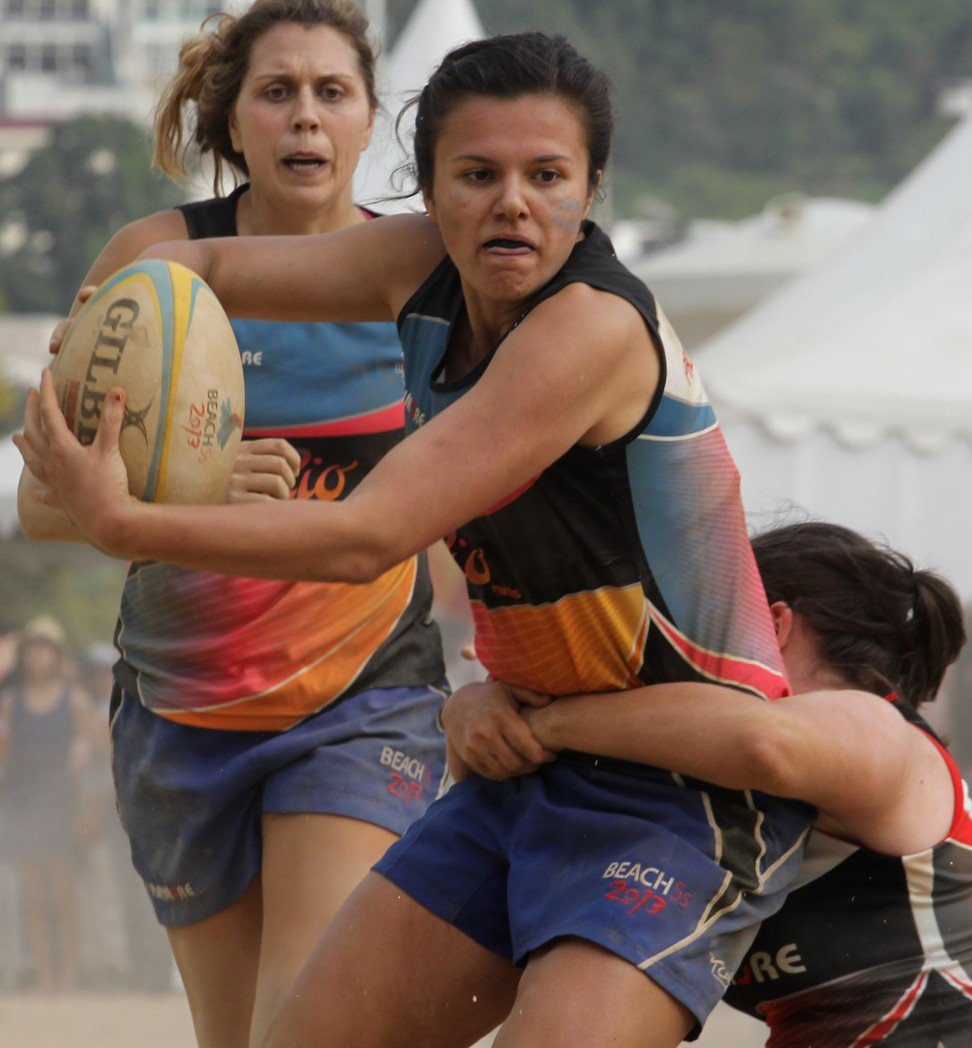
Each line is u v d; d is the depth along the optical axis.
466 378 9.71
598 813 10.27
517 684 10.79
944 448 32.41
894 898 10.60
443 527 8.92
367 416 13.17
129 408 9.67
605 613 9.97
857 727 10.09
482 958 10.66
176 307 9.98
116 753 13.74
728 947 10.05
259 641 12.96
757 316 37.12
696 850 10.00
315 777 12.81
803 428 32.28
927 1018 10.59
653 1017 9.61
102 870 31.77
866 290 35.72
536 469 9.12
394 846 11.09
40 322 138.75
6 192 179.38
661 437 9.58
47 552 54.78
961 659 31.55
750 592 10.23
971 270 34.88
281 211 13.55
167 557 8.84
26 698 32.00
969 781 30.45
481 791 11.10
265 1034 11.03
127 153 178.62
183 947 13.69
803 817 10.45
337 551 8.73
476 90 9.17
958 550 32.28
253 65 13.44
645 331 9.34
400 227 10.70
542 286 9.39
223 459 10.12
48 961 31.44
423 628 13.62
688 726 9.92
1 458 39.91
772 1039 11.26
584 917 9.79
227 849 13.16
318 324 13.03
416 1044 10.69
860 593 11.31
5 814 31.89
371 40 13.84
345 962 10.66
